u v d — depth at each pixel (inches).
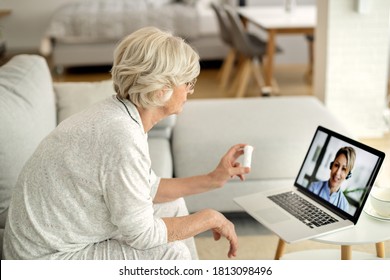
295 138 105.9
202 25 245.8
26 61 102.3
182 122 117.3
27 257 61.1
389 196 74.5
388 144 138.5
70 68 260.1
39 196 60.0
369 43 151.4
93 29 240.2
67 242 61.8
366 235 67.6
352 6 148.9
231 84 223.0
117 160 58.6
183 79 62.1
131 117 62.2
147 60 60.2
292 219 72.0
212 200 103.9
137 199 59.7
